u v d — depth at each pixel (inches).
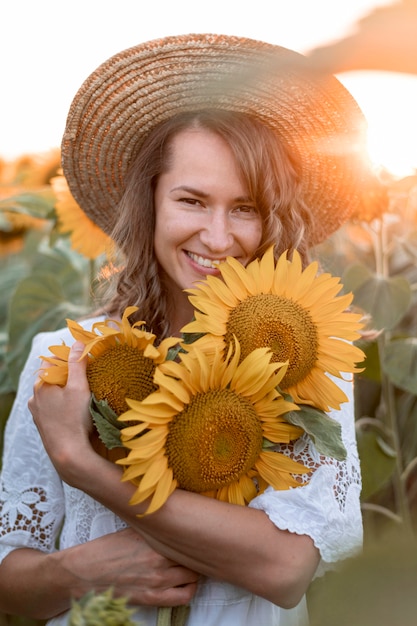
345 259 91.1
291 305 42.3
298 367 41.5
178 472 39.5
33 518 53.3
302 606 52.7
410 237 83.7
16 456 54.5
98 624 24.9
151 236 56.1
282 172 53.6
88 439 42.8
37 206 89.4
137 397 40.2
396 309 78.9
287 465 40.5
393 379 78.1
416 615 12.1
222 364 38.9
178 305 57.1
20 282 91.1
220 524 41.3
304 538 43.2
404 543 12.9
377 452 77.4
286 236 54.8
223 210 50.7
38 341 58.2
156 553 44.7
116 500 41.9
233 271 43.2
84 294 94.0
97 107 58.5
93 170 62.4
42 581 47.8
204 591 47.1
